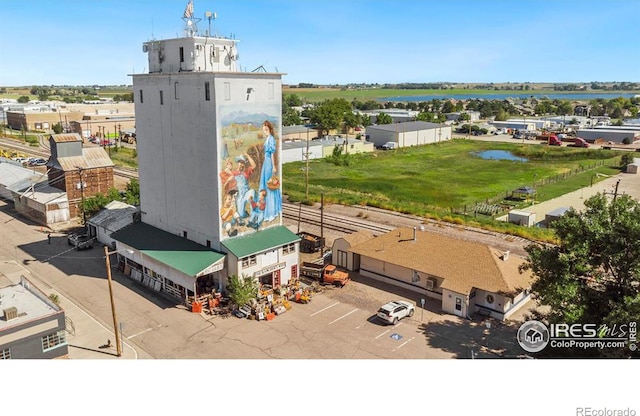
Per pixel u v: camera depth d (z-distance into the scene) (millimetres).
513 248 60688
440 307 44312
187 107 45812
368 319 41844
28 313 33719
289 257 49062
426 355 35750
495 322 41438
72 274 51406
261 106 46781
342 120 171625
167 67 48719
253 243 46375
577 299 32562
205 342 37781
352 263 52500
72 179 72000
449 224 71812
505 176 112375
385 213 78188
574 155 141375
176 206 49562
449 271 44812
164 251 47250
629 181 105125
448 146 162500
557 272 34219
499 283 41875
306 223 71438
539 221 75312
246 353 36094
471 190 97750
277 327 40281
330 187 98438
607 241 32500
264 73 46406
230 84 43875
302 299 44781
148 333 39188
